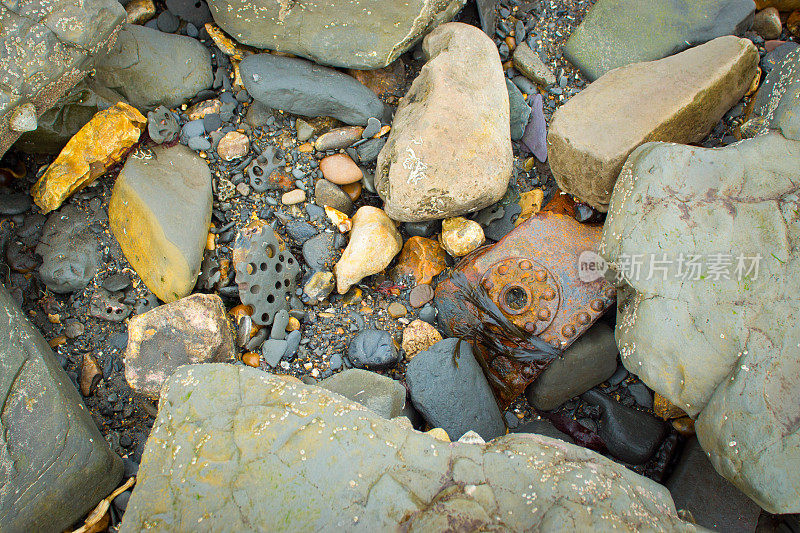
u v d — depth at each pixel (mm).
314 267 1221
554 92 1301
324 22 1200
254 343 1171
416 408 1117
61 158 1163
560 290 1159
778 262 955
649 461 1155
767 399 918
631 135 1119
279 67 1224
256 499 882
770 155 1013
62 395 1021
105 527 1054
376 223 1209
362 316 1217
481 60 1220
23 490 971
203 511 881
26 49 992
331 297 1229
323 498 878
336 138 1244
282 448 905
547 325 1151
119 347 1166
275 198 1244
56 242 1187
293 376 1171
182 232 1149
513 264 1175
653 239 1002
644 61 1264
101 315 1171
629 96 1150
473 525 861
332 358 1182
